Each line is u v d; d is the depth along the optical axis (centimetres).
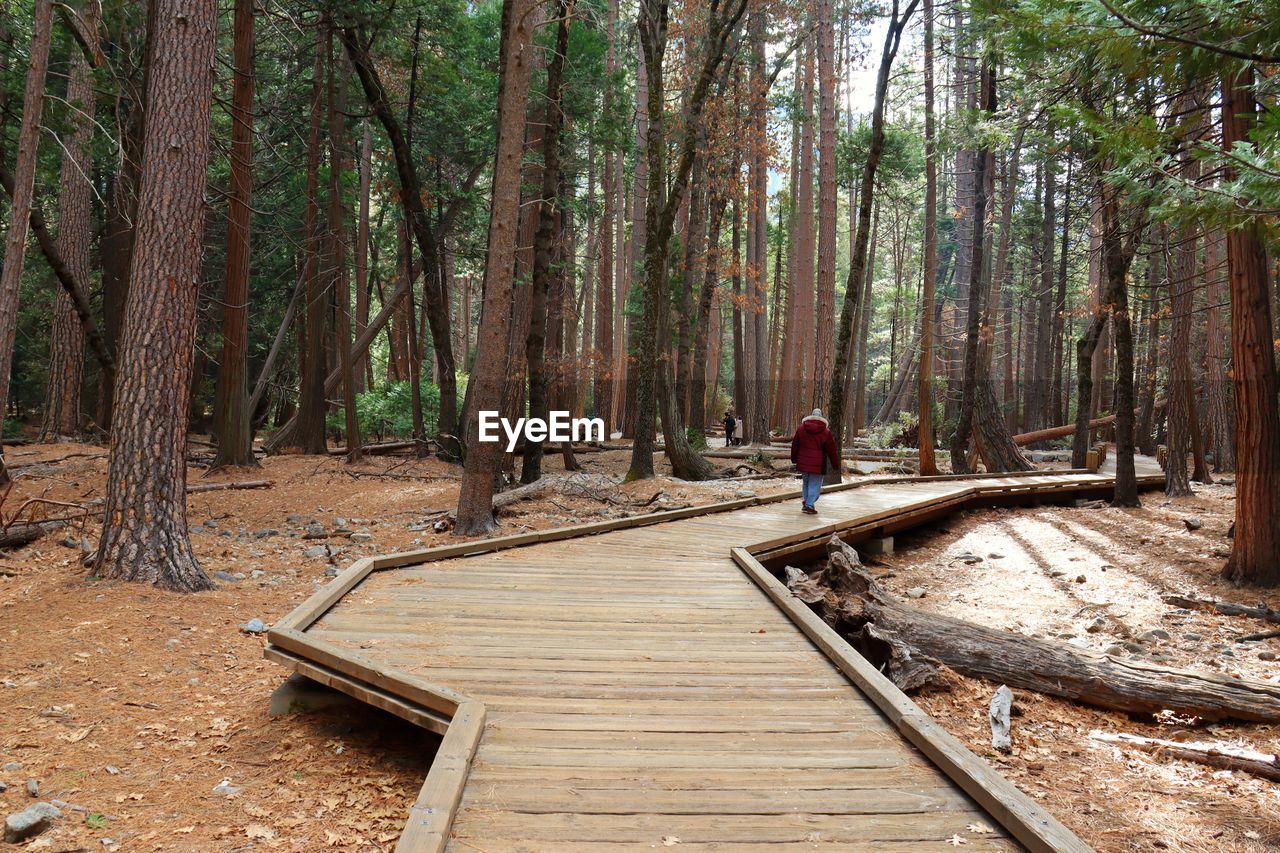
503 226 1119
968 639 757
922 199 4725
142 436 818
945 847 349
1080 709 688
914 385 4797
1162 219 476
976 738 615
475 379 1164
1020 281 3553
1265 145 428
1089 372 2223
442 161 2648
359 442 2103
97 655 633
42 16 1014
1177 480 1858
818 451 1388
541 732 460
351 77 2380
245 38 1708
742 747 447
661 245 1742
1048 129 1109
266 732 539
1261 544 1045
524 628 670
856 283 1795
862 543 1392
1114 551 1325
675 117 2259
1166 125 658
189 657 654
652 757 431
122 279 2197
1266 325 1022
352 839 414
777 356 4741
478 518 1174
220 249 2812
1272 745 605
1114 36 464
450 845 340
